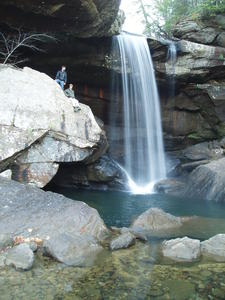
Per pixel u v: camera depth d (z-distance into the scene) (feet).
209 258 19.62
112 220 30.50
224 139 57.11
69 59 49.73
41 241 20.38
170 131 59.88
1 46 46.11
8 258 18.17
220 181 41.19
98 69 51.67
